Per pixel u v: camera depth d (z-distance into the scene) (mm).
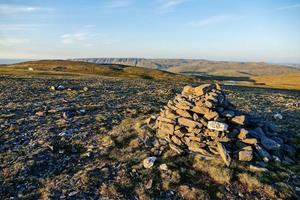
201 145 15102
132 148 15953
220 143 14742
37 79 57656
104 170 13609
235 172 13328
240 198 11836
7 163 14195
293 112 31016
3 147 16078
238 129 15797
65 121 21250
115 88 47094
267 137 16625
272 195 12047
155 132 17578
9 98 31016
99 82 58438
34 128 19547
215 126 15312
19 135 18047
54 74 81000
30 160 14477
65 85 47531
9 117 22094
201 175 13242
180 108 17203
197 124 15805
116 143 16688
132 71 154000
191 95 17625
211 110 16359
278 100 44812
